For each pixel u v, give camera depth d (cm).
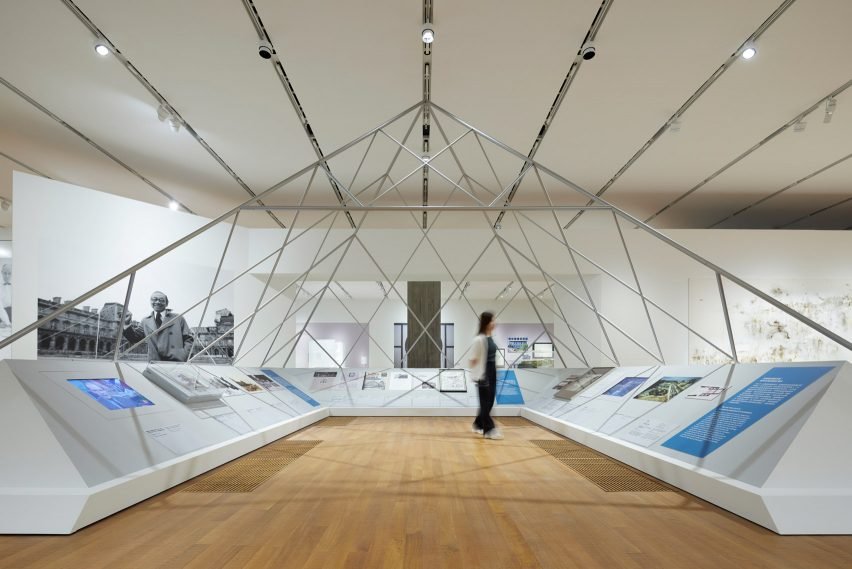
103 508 255
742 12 462
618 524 252
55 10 467
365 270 941
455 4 460
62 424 270
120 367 380
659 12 464
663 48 516
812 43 502
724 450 300
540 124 680
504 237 948
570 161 802
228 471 375
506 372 844
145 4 460
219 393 492
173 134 722
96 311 720
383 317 2030
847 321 937
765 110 634
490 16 475
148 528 244
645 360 933
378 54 534
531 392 812
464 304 2045
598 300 943
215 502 291
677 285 944
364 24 488
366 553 212
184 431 378
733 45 509
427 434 575
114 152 788
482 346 556
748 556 207
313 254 937
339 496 306
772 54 521
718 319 940
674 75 562
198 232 405
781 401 289
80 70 565
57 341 677
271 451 462
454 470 381
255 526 248
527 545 222
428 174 873
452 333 2038
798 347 933
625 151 762
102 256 728
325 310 2038
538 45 516
